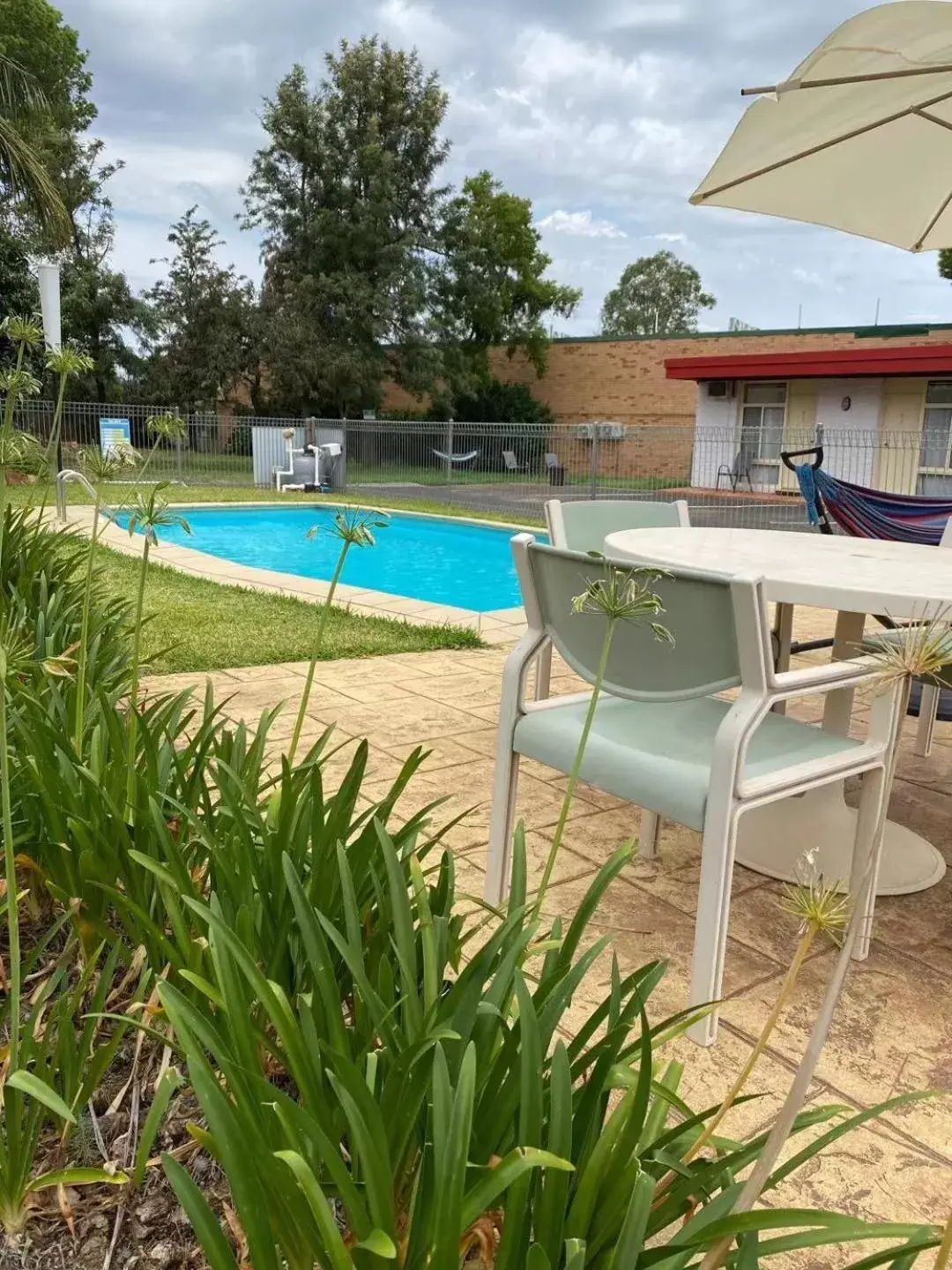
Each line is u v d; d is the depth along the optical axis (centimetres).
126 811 153
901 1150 152
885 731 197
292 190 2464
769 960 208
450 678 432
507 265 2748
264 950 135
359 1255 85
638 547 272
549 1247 85
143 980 134
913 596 192
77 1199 115
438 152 2519
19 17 2042
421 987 131
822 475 480
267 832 142
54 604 283
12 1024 113
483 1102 98
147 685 381
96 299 2353
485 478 1884
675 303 5388
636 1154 98
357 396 2462
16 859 157
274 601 621
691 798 175
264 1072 119
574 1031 177
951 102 258
